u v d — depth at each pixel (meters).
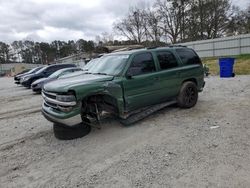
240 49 30.30
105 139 4.86
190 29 52.22
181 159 3.74
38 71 17.53
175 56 6.49
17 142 5.16
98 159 4.00
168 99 6.35
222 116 5.83
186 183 3.09
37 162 4.09
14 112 8.69
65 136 4.99
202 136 4.62
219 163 3.52
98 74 5.60
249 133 4.60
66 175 3.56
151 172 3.43
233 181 3.05
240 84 10.78
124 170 3.55
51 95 4.82
